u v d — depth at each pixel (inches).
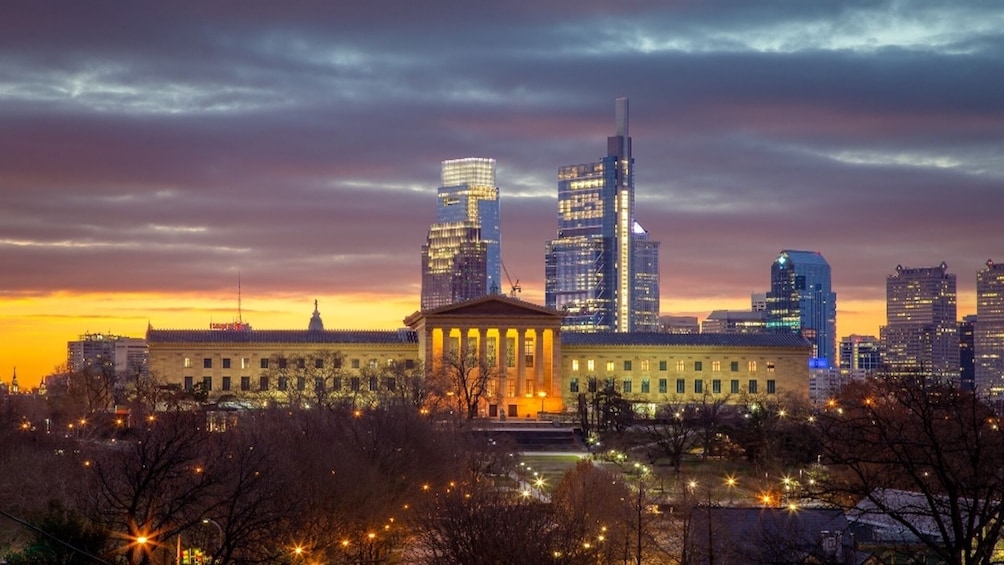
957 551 3878.0
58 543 5285.4
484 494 7460.6
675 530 7455.7
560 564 6112.2
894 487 5531.5
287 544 6309.1
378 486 7647.6
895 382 5595.5
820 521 6254.9
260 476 6348.4
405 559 6968.5
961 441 4232.3
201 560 6289.4
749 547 6304.1
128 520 5433.1
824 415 6038.4
